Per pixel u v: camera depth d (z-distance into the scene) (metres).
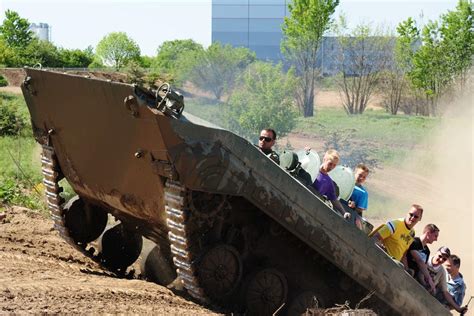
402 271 12.71
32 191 22.14
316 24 47.56
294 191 11.32
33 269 11.64
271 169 11.03
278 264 12.20
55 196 12.70
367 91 49.44
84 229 13.16
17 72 53.84
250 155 10.78
